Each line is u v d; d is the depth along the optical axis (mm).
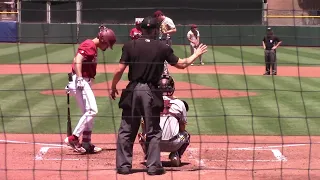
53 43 128500
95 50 30312
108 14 147250
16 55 101562
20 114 43219
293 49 121375
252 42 130750
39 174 25703
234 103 49531
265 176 25500
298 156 30125
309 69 84875
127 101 25625
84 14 146000
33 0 141125
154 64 25469
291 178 25172
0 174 25641
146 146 26781
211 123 40406
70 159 29109
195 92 56625
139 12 148000
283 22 150125
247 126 39344
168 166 27594
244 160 29047
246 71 80500
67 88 30703
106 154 30453
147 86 25438
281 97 53375
